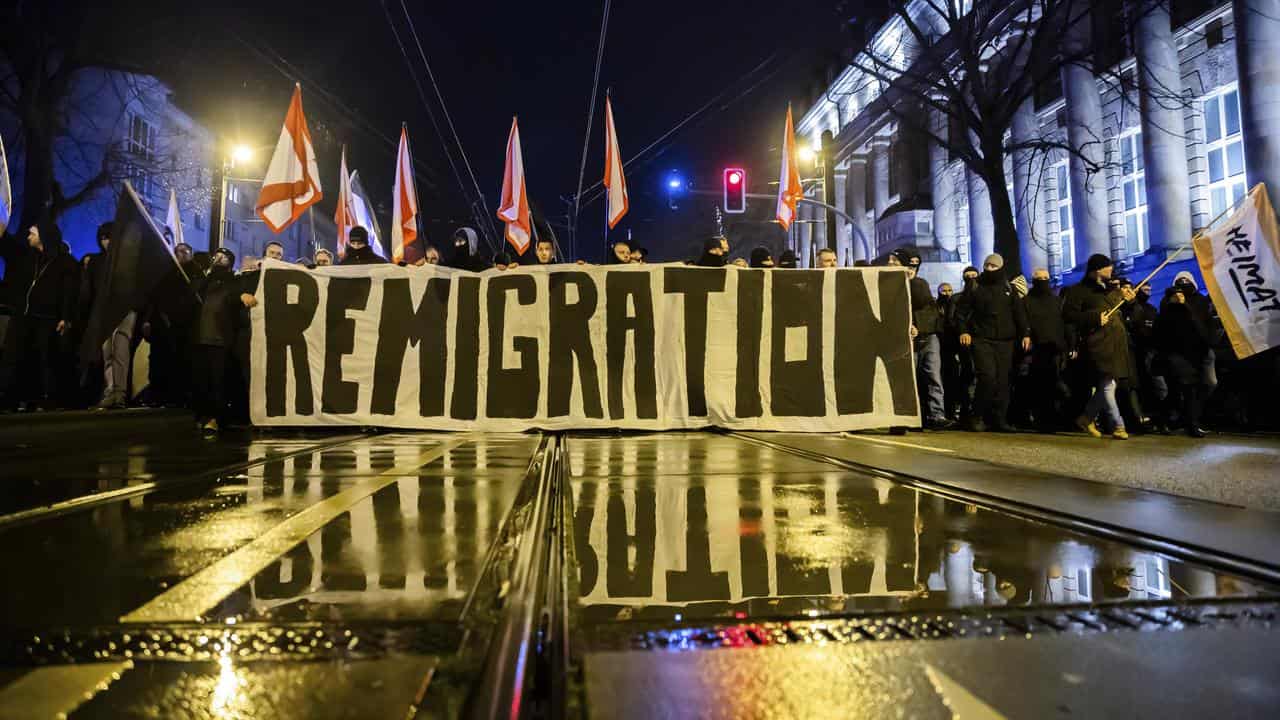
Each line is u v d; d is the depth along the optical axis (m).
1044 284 8.99
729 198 17.78
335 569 1.87
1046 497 3.03
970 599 1.66
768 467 4.11
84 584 1.74
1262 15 16.80
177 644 1.36
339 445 5.52
